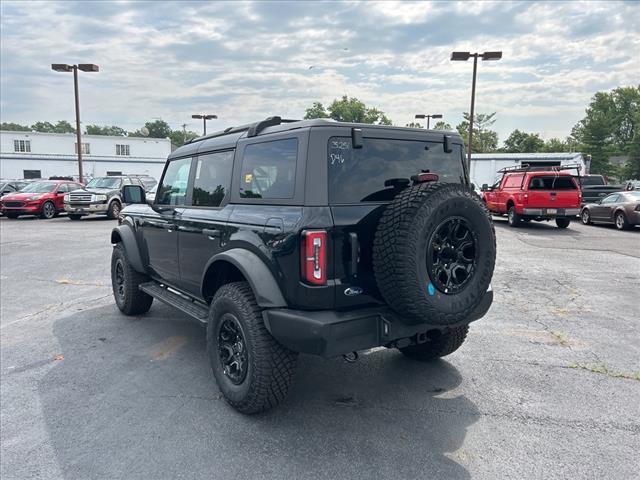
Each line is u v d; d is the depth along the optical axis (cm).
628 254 1029
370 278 307
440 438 308
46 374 410
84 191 1853
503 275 810
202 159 430
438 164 363
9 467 278
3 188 2330
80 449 296
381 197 321
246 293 333
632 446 297
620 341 487
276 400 324
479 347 473
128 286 560
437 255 296
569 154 3191
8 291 712
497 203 1691
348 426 323
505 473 271
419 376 405
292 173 310
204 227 389
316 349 287
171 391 377
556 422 327
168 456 288
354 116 6538
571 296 670
